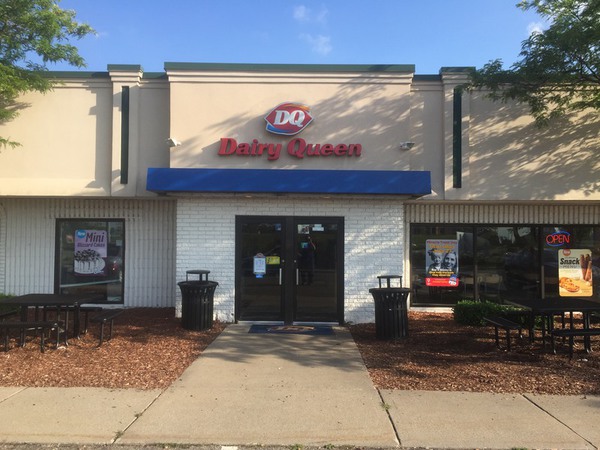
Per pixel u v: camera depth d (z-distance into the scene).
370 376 6.33
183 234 9.94
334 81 10.05
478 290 11.28
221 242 9.92
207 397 5.50
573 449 4.27
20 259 11.53
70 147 10.53
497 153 10.24
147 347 7.75
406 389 5.81
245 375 6.34
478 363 6.88
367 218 9.92
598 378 6.18
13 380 6.02
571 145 10.22
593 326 9.43
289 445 4.36
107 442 4.39
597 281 11.23
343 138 10.00
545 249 11.25
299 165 9.95
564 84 9.26
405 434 4.54
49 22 9.66
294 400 5.42
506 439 4.45
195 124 10.02
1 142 9.98
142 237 11.53
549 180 10.21
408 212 11.27
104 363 6.79
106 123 10.54
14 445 4.36
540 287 11.20
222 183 9.37
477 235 11.33
